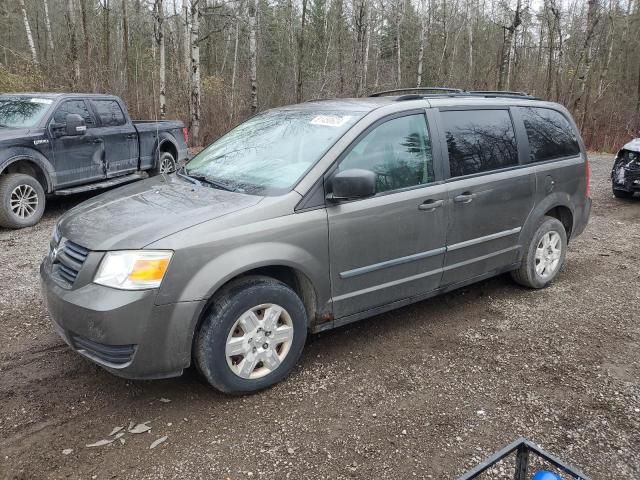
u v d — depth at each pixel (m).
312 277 3.43
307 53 34.16
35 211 7.48
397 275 3.91
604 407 3.24
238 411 3.16
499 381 3.52
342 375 3.58
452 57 35.31
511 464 2.73
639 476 2.67
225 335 3.12
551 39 24.98
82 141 8.17
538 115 5.04
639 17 31.59
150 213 3.27
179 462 2.73
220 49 39.81
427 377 3.56
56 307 3.08
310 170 3.49
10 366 3.64
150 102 19.53
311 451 2.81
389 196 3.76
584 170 5.39
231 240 3.10
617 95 29.00
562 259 5.28
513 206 4.62
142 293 2.88
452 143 4.21
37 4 30.12
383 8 33.00
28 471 2.65
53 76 17.12
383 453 2.80
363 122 3.73
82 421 3.06
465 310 4.70
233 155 4.10
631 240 7.00
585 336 4.20
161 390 3.38
